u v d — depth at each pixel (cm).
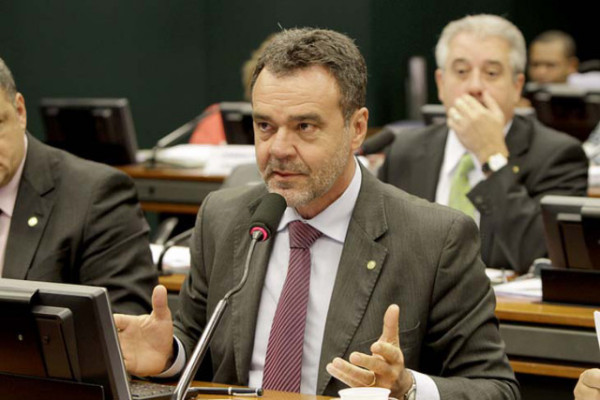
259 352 564
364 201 568
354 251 557
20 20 1730
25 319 425
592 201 696
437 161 929
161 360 536
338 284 553
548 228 712
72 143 1370
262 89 530
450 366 550
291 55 527
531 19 2367
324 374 539
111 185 704
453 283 550
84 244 689
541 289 743
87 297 418
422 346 557
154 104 1992
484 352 546
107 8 1886
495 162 867
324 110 525
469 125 878
